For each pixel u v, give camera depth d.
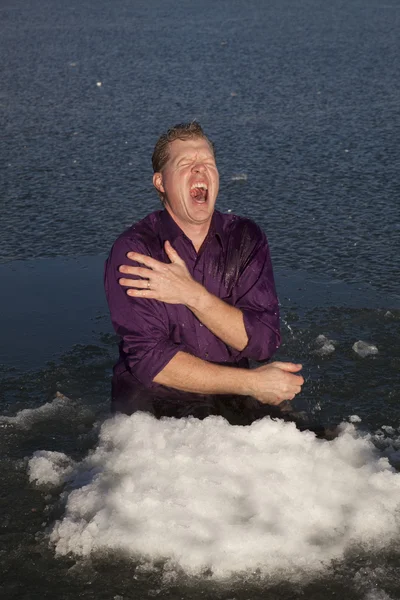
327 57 13.80
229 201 7.18
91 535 2.98
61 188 7.70
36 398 4.05
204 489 3.17
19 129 9.88
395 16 18.48
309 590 2.78
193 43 15.38
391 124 9.74
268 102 10.88
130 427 3.56
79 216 6.89
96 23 18.34
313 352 4.43
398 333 4.63
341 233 6.30
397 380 4.14
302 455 3.36
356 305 5.00
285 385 3.70
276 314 3.89
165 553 2.92
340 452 3.48
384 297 5.11
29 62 14.01
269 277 3.93
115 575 2.85
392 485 3.24
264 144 8.98
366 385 4.11
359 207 6.94
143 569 2.87
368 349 4.43
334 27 17.00
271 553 2.92
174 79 12.39
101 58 14.20
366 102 10.83
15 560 2.93
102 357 4.45
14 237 6.39
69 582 2.82
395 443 3.63
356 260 5.75
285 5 21.05
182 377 3.71
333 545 2.97
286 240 6.18
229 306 3.73
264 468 3.29
